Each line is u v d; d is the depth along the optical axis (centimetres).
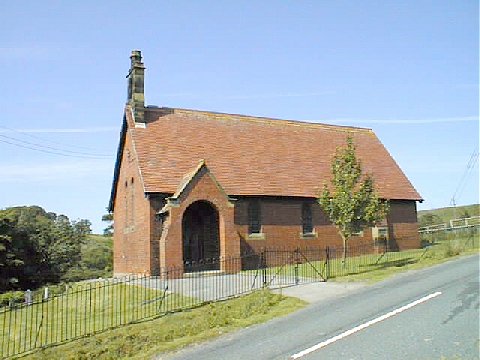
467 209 7056
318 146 3994
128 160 3381
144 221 2947
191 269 2961
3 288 4175
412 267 2403
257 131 3819
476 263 2312
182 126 3500
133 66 3384
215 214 3048
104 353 1343
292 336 1277
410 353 1027
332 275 2394
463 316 1284
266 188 3341
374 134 4522
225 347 1255
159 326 1555
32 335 1719
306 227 3481
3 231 4394
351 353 1068
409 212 3994
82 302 2291
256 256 3180
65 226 6969
